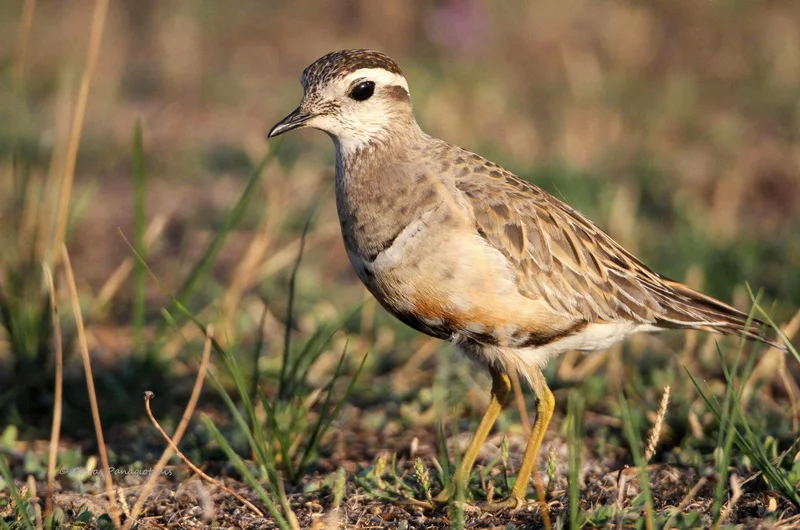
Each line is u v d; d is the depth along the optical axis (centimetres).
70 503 895
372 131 964
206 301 1484
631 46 2645
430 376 1256
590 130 2108
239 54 2783
